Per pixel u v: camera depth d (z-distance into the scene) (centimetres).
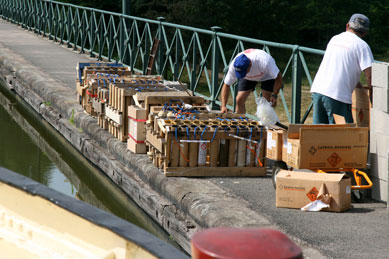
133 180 755
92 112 1018
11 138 1172
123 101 850
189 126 696
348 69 644
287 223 542
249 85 809
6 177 232
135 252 179
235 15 3562
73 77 1431
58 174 965
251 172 710
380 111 596
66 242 206
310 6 3831
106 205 837
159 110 762
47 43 2209
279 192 584
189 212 608
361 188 596
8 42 2167
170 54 1366
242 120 732
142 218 721
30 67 1555
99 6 3634
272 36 3762
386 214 573
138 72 1605
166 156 691
